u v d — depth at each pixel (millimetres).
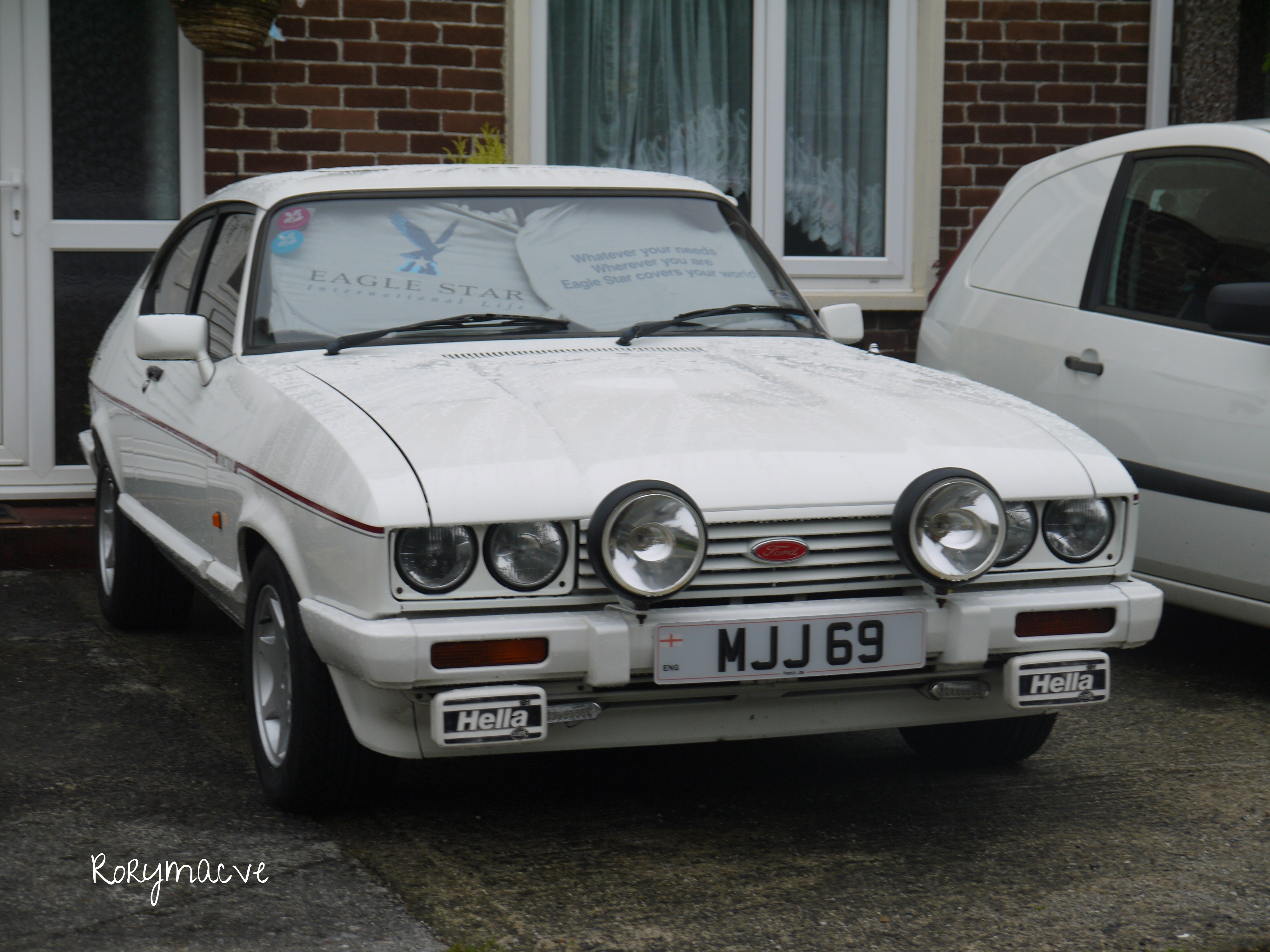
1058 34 8328
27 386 7238
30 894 3215
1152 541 4914
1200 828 3707
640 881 3326
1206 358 4730
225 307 4484
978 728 4051
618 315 4324
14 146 7098
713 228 4738
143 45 7242
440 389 3586
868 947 3000
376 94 7426
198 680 5062
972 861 3467
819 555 3287
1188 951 2994
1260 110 8391
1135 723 4641
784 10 8273
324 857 3438
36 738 4375
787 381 3826
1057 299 5379
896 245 8508
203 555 4277
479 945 2975
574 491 3166
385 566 3080
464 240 4406
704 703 3355
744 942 3016
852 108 8453
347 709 3340
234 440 3896
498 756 4234
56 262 7230
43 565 6781
